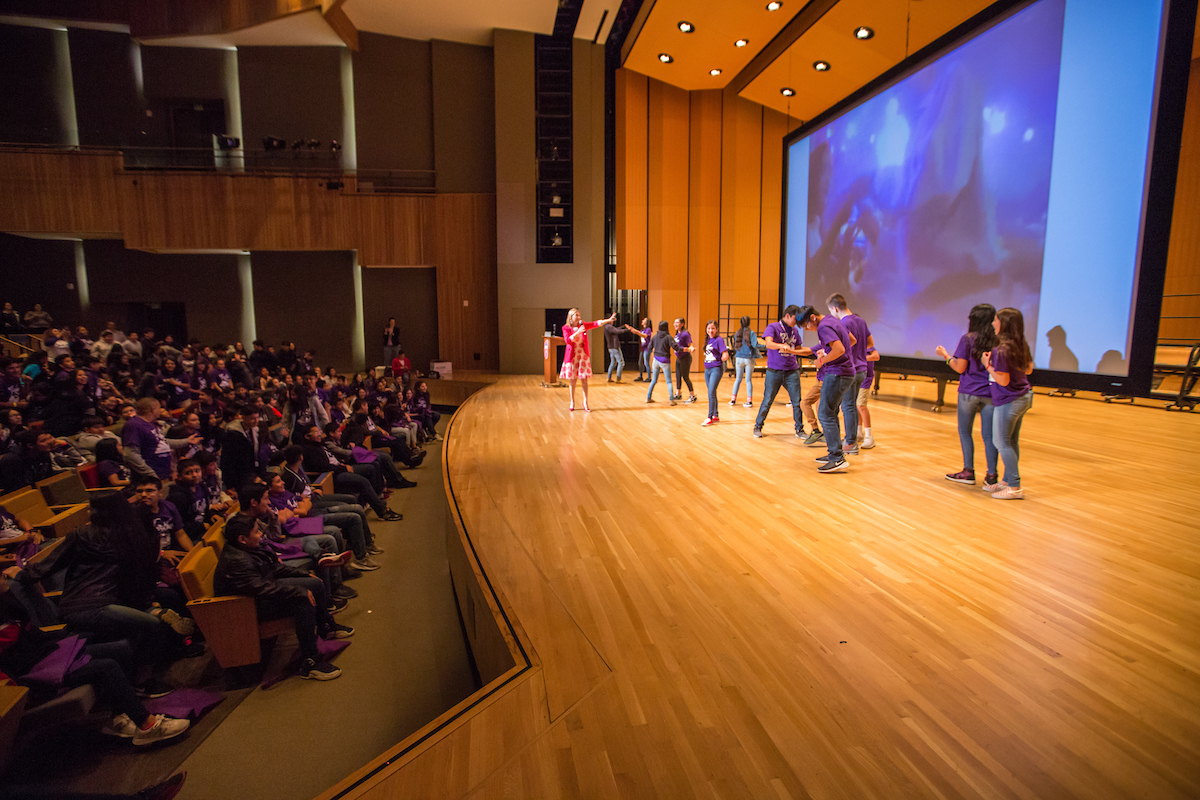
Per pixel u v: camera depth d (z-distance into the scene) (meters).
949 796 1.58
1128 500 4.12
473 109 15.05
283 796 2.62
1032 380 5.26
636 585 2.97
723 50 12.17
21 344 11.58
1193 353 8.17
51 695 2.69
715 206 15.45
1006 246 5.52
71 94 14.62
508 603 2.79
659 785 1.65
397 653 3.88
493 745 1.83
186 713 3.09
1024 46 5.25
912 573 3.01
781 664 2.24
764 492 4.53
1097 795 1.57
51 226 13.52
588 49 14.23
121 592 3.21
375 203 14.70
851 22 9.78
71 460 5.69
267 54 14.53
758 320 15.65
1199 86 11.97
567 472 5.25
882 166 7.38
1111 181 4.52
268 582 3.49
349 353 15.65
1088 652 2.26
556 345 12.52
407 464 8.70
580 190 14.48
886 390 10.68
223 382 10.47
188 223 13.99
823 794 1.60
